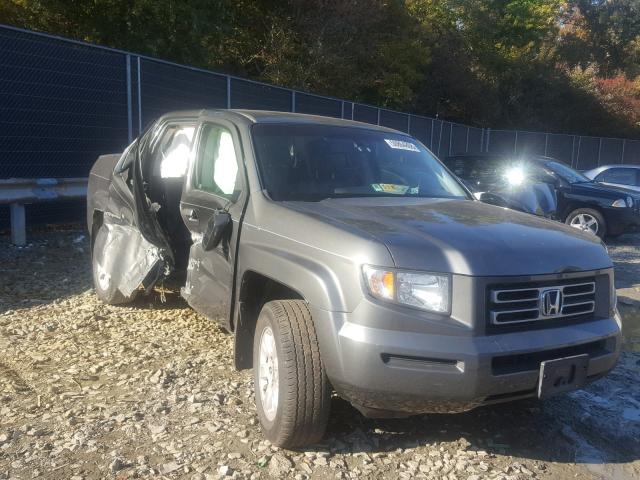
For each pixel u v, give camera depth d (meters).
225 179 4.86
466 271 3.41
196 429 4.08
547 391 3.52
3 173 9.02
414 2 30.08
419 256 3.45
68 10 14.88
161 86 11.07
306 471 3.65
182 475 3.57
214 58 19.45
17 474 3.53
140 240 5.90
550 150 30.84
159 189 5.97
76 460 3.69
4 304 6.56
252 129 4.84
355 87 24.42
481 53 35.31
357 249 3.49
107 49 10.05
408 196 4.82
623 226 12.55
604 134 41.22
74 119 9.82
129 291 5.95
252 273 4.20
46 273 7.83
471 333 3.38
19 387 4.63
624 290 8.49
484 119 34.28
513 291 3.50
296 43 22.64
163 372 4.91
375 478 3.62
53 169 9.62
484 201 5.36
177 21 15.20
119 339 5.64
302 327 3.66
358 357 3.35
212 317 4.72
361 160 5.01
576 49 45.81
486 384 3.35
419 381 3.34
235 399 4.48
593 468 3.85
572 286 3.73
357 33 24.03
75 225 10.66
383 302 3.39
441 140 23.62
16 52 9.02
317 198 4.47
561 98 40.06
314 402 3.61
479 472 3.73
